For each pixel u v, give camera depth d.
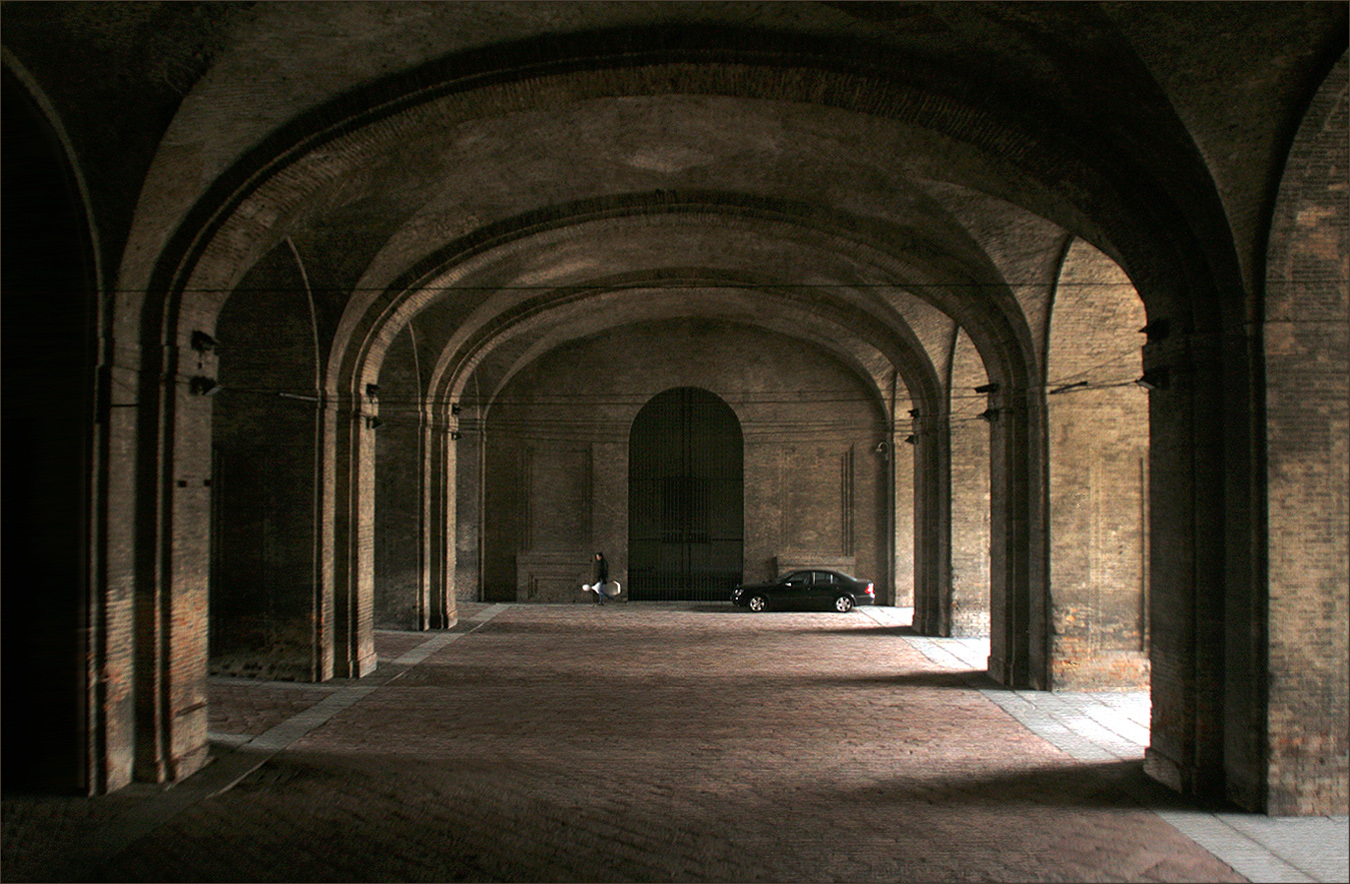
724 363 28.05
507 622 23.84
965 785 10.27
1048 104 9.98
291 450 15.64
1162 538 10.39
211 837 8.52
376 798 9.66
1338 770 9.13
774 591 26.14
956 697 14.91
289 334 15.44
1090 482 14.90
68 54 8.50
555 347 28.25
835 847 8.37
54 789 9.60
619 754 11.58
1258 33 8.04
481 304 20.58
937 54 9.77
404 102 10.04
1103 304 14.37
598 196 15.26
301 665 15.73
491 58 9.87
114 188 9.37
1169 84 8.62
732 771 10.81
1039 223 13.42
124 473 9.91
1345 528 9.16
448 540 22.91
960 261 14.72
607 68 9.91
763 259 19.77
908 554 27.16
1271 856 8.09
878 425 27.81
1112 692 15.01
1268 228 9.05
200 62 8.85
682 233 17.98
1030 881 7.62
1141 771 10.77
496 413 28.36
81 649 9.55
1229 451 9.50
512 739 12.27
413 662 17.86
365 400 16.48
